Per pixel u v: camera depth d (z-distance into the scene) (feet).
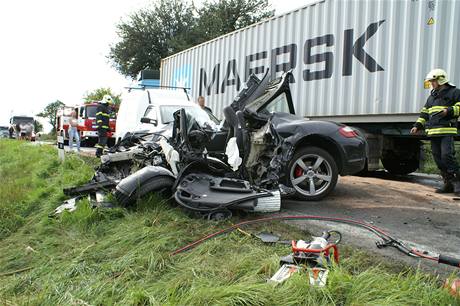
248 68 34.96
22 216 17.43
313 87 28.73
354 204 17.76
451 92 19.69
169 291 8.45
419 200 18.83
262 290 7.86
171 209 14.61
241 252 10.77
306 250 9.03
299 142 17.99
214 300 7.76
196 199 14.07
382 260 10.27
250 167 18.06
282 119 19.07
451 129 20.12
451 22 21.26
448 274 9.52
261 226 13.39
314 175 18.17
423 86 22.45
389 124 25.75
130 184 14.76
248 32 34.94
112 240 12.32
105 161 20.34
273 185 16.34
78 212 14.88
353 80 25.99
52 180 24.95
